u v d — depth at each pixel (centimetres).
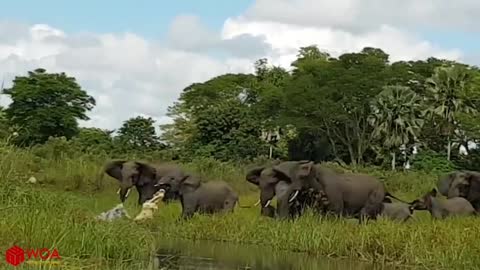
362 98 6381
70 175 3092
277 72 8350
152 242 1702
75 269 1236
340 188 2530
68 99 6159
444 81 6725
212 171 3681
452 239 1788
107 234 1468
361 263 1770
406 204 2639
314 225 2106
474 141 6675
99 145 5334
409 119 6562
